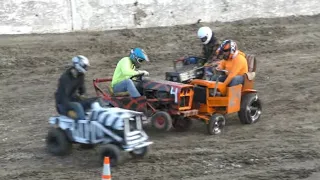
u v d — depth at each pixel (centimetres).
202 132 1370
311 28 2598
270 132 1359
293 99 1653
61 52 2095
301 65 2056
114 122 1110
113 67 1994
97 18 2377
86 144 1206
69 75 1167
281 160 1166
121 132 1119
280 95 1697
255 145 1261
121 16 2419
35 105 1603
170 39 2331
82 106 1171
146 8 2466
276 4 2772
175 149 1236
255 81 1852
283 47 2308
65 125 1167
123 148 1119
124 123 1111
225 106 1352
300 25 2645
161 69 1983
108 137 1123
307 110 1551
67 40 2212
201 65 1430
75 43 2189
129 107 1298
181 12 2542
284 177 1078
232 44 1383
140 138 1148
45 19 2277
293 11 2822
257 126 1410
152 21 2484
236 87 1365
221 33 2441
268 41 2375
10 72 1900
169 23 2520
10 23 2220
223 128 1394
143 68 1988
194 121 1464
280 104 1608
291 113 1522
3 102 1627
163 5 2498
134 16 2447
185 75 1366
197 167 1129
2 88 1756
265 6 2748
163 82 1330
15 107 1584
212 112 1366
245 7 2695
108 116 1123
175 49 2227
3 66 1942
